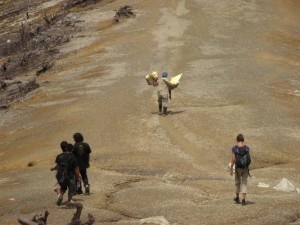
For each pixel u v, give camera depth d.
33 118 75.00
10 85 95.69
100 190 41.44
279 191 41.09
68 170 36.31
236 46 104.25
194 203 37.81
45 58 113.62
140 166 48.44
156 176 46.81
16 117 77.62
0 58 129.62
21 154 60.09
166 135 56.81
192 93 72.94
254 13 130.12
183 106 67.00
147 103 69.69
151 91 75.94
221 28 116.88
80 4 151.50
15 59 122.06
